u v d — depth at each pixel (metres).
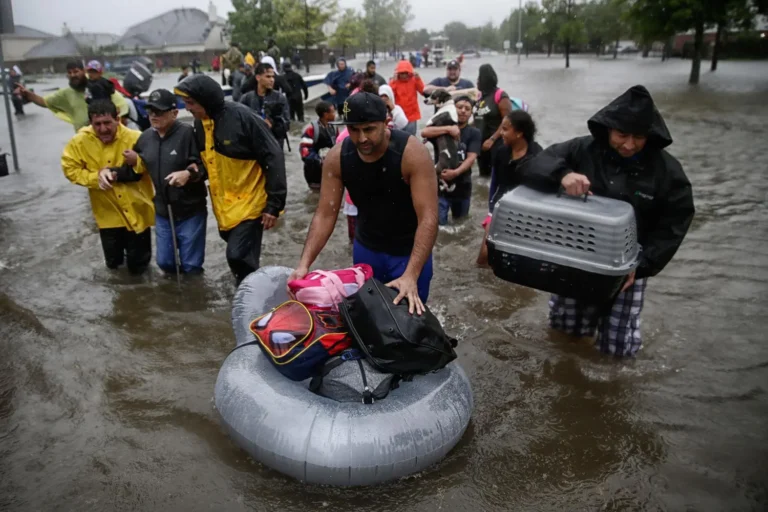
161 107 5.19
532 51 83.38
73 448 3.39
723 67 36.84
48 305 5.23
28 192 9.17
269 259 6.36
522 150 5.35
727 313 4.93
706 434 3.47
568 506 2.95
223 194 5.12
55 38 75.06
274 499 3.00
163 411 3.73
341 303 3.36
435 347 3.19
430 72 42.66
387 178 3.44
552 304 4.63
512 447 3.37
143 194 5.75
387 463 2.98
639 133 3.48
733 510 2.91
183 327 4.84
